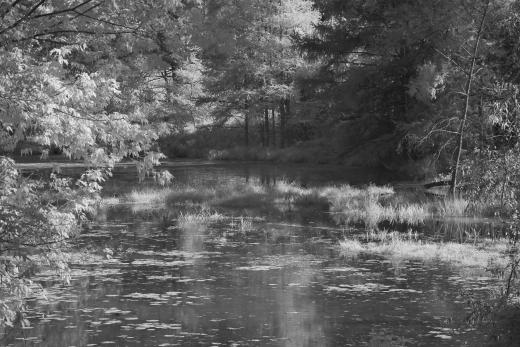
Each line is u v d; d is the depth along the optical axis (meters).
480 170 9.95
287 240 19.05
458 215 23.77
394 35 35.00
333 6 40.88
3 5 10.07
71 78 9.70
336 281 13.77
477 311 9.34
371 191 29.62
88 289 12.93
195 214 24.70
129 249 17.38
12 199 8.43
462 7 28.50
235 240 19.03
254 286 13.29
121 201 28.83
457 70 29.70
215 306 11.73
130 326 10.46
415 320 10.84
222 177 38.31
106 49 13.48
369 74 39.31
